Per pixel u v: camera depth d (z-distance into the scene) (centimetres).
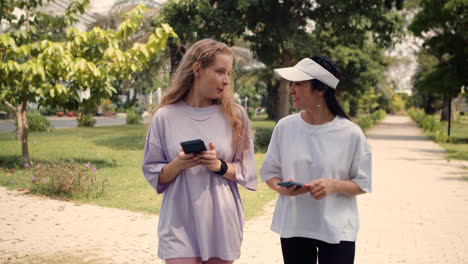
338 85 231
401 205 682
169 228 231
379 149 1662
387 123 4319
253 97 6494
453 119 4469
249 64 2895
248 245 464
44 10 1800
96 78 888
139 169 1034
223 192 236
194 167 232
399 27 1812
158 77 2933
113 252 436
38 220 564
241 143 242
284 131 239
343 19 1644
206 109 240
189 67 237
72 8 1055
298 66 227
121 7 2681
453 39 2031
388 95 5572
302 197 230
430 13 2048
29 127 2358
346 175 229
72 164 779
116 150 1473
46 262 405
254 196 742
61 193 714
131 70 935
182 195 234
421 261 423
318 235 225
